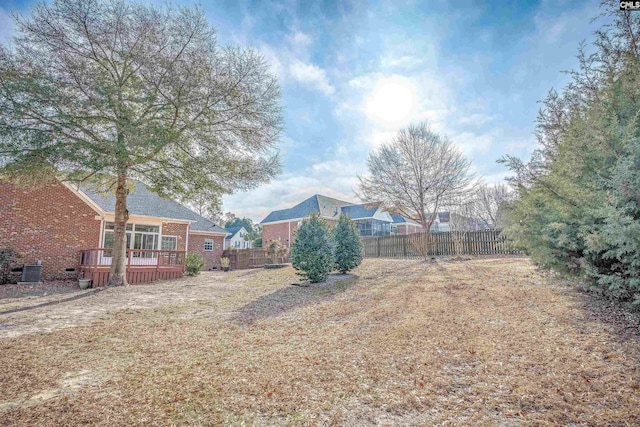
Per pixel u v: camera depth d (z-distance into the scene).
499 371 3.31
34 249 13.57
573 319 4.61
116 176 11.92
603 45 5.35
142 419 2.66
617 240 3.64
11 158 9.07
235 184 12.05
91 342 5.05
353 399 2.94
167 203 19.48
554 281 7.07
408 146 19.58
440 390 3.02
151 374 3.68
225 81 10.94
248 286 11.60
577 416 2.43
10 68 8.91
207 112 10.88
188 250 21.92
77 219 14.72
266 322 6.21
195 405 2.90
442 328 4.86
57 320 6.62
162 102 10.55
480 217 27.98
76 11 9.38
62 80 9.29
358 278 11.52
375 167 20.19
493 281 8.15
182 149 11.12
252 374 3.60
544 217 5.54
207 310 7.57
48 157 9.22
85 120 9.68
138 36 10.08
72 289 11.81
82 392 3.22
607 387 2.79
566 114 6.35
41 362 4.14
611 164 4.20
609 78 4.80
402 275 11.09
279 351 4.41
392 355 3.98
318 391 3.12
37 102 8.85
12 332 5.69
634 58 4.57
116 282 11.86
